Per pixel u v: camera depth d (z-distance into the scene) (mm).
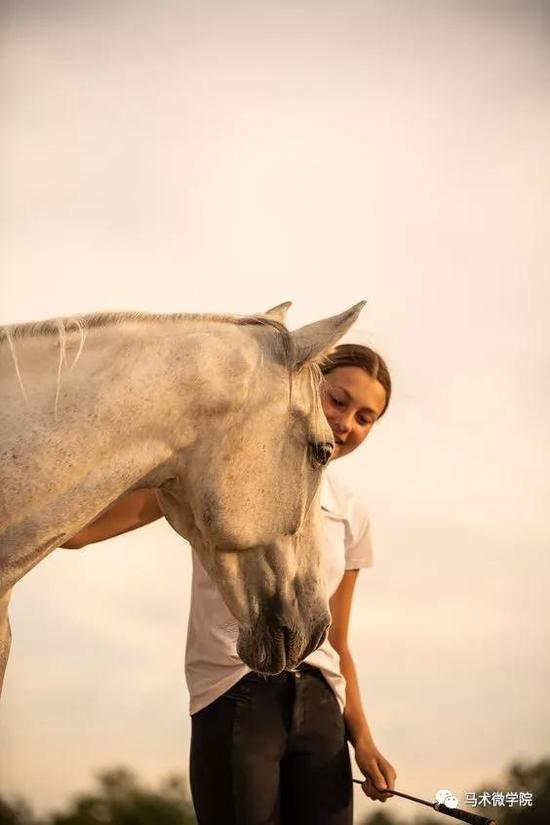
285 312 2730
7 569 2309
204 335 2469
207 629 2768
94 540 2822
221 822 2723
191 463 2453
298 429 2510
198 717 2785
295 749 2791
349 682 3043
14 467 2281
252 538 2484
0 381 2330
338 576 2891
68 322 2402
